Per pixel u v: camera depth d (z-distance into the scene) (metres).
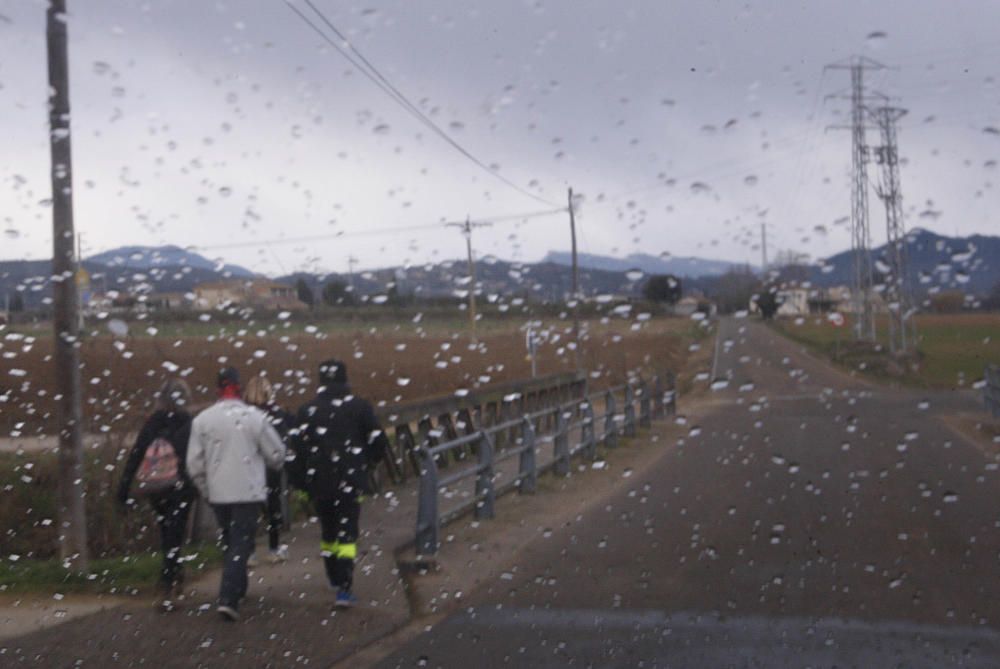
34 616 5.79
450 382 18.62
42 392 14.12
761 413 20.78
